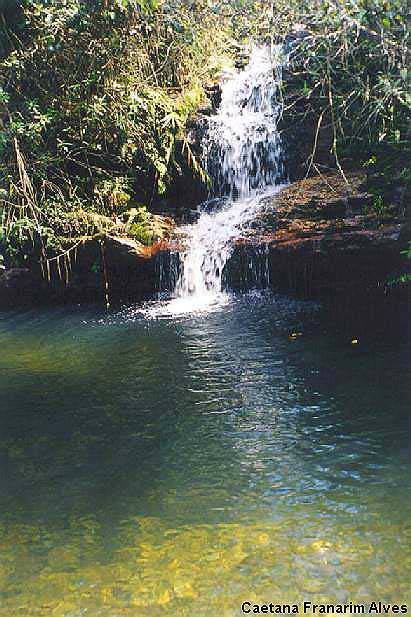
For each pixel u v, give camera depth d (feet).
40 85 26.76
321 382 15.52
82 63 26.25
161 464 12.16
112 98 26.94
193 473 11.72
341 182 26.99
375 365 16.28
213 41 31.50
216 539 9.59
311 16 21.11
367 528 9.60
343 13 17.78
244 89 33.55
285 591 8.38
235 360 17.76
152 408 14.89
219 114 33.22
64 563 9.25
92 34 25.73
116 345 20.35
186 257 26.89
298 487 10.93
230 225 27.81
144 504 10.75
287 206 26.94
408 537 9.30
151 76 28.27
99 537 9.85
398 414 13.39
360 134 26.81
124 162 29.94
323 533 9.54
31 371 18.30
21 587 8.76
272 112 32.17
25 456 12.89
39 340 21.81
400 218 23.17
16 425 14.47
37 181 27.91
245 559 9.06
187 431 13.53
